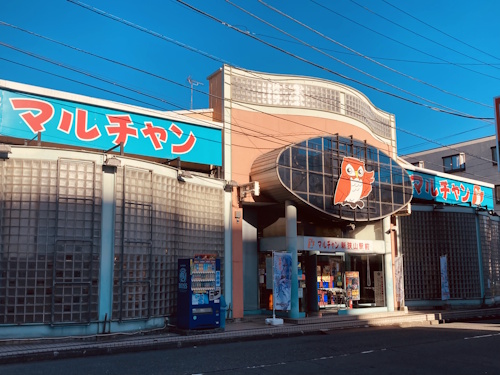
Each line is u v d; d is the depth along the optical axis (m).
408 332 15.04
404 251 22.62
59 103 13.99
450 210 24.00
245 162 17.59
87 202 13.05
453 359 10.16
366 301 20.22
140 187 14.07
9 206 12.34
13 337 11.92
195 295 13.91
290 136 18.59
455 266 23.55
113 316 13.08
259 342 13.17
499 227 27.88
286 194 16.83
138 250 13.79
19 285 12.16
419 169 24.23
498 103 11.98
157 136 15.73
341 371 8.97
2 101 13.15
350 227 20.58
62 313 12.41
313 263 18.98
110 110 14.90
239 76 17.98
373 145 21.41
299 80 19.16
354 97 20.64
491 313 21.67
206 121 16.89
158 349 11.96
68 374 8.80
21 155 12.59
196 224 15.96
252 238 18.64
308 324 16.09
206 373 8.83
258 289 18.44
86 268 12.82
